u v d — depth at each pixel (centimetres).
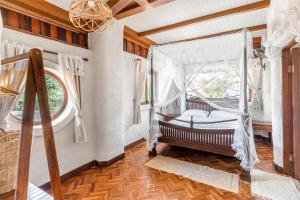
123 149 376
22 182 85
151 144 383
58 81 311
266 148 411
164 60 358
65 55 283
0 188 150
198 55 313
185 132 363
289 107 279
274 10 258
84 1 157
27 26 250
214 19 334
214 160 354
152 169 321
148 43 482
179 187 262
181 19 348
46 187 264
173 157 374
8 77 200
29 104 83
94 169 328
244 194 242
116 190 258
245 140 281
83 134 308
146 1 254
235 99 439
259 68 439
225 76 327
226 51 291
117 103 351
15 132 165
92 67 336
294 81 264
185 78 337
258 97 456
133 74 450
